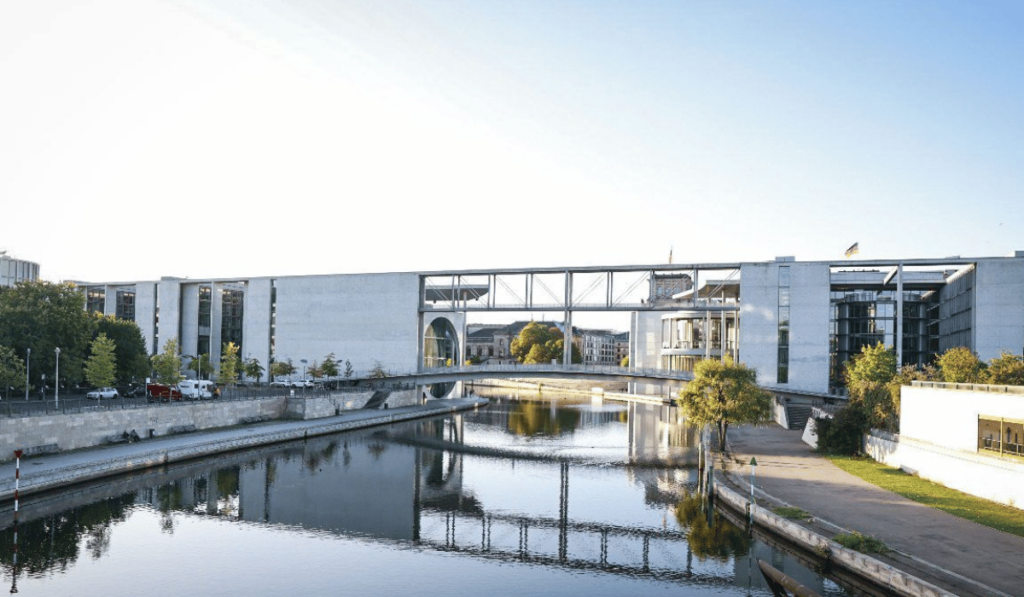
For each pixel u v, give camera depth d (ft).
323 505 175.63
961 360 224.94
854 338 400.06
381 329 415.44
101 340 275.59
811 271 318.86
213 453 233.14
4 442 185.37
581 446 279.49
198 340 467.11
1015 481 141.18
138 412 234.58
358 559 135.03
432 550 141.79
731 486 166.81
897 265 308.40
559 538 151.64
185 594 114.52
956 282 336.70
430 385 464.65
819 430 225.76
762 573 119.14
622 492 195.83
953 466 162.09
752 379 227.81
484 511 173.99
